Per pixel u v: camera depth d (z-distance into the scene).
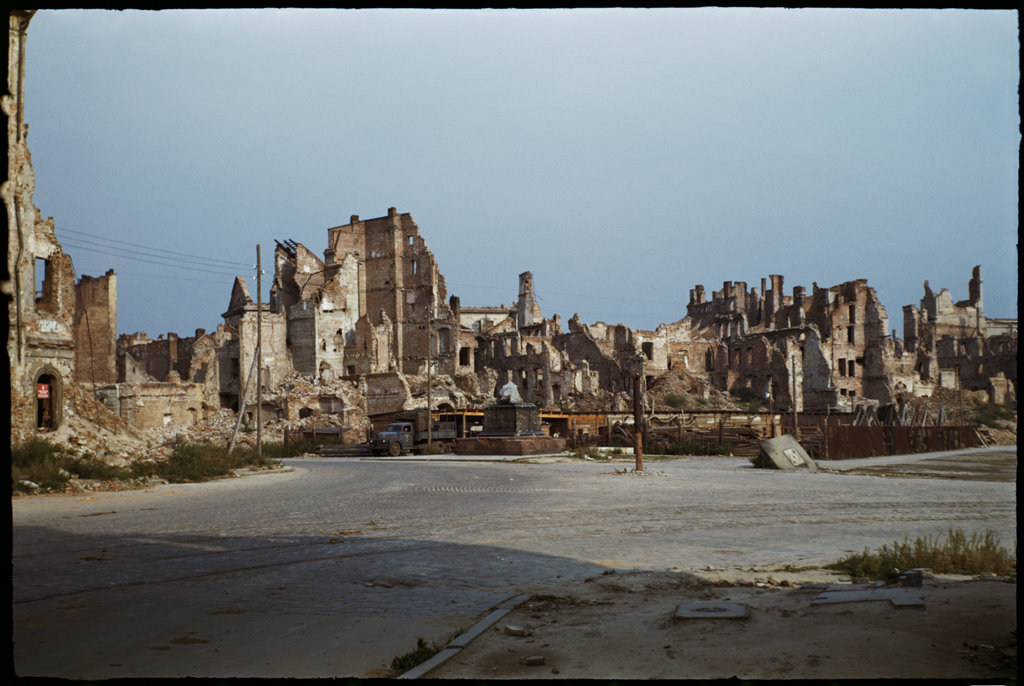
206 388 75.88
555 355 85.25
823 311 93.62
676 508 19.14
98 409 35.34
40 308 31.64
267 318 85.31
